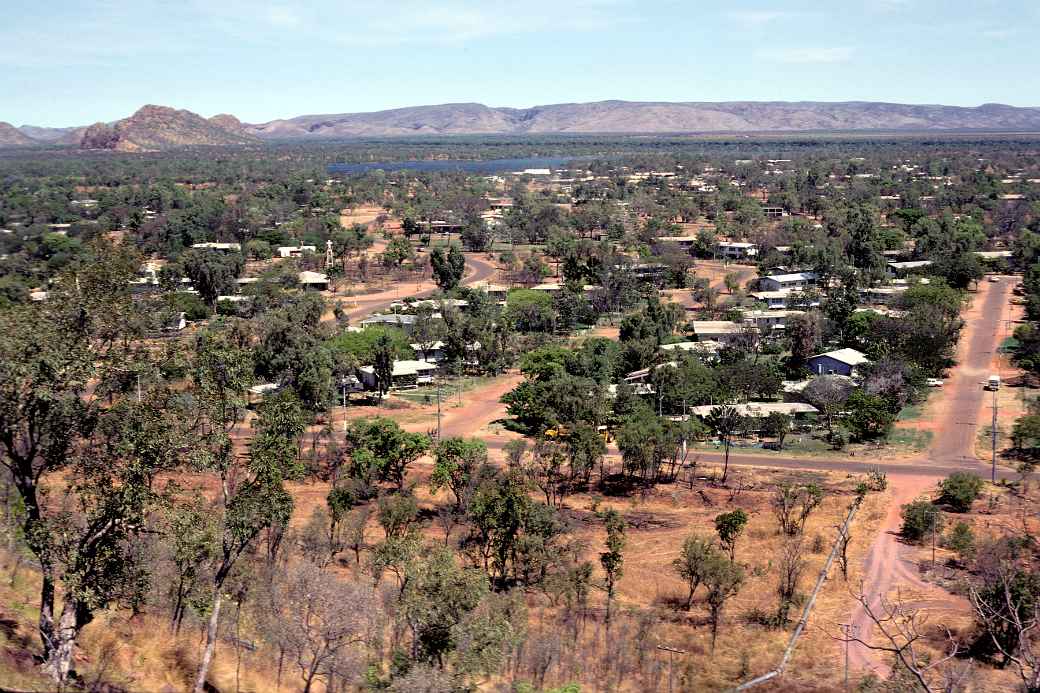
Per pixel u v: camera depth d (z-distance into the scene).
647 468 92.12
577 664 50.59
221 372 39.09
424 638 41.22
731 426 106.19
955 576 65.06
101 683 37.22
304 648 42.91
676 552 72.88
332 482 89.31
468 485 80.56
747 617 59.69
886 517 79.25
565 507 84.81
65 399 34.31
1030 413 106.56
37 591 45.34
